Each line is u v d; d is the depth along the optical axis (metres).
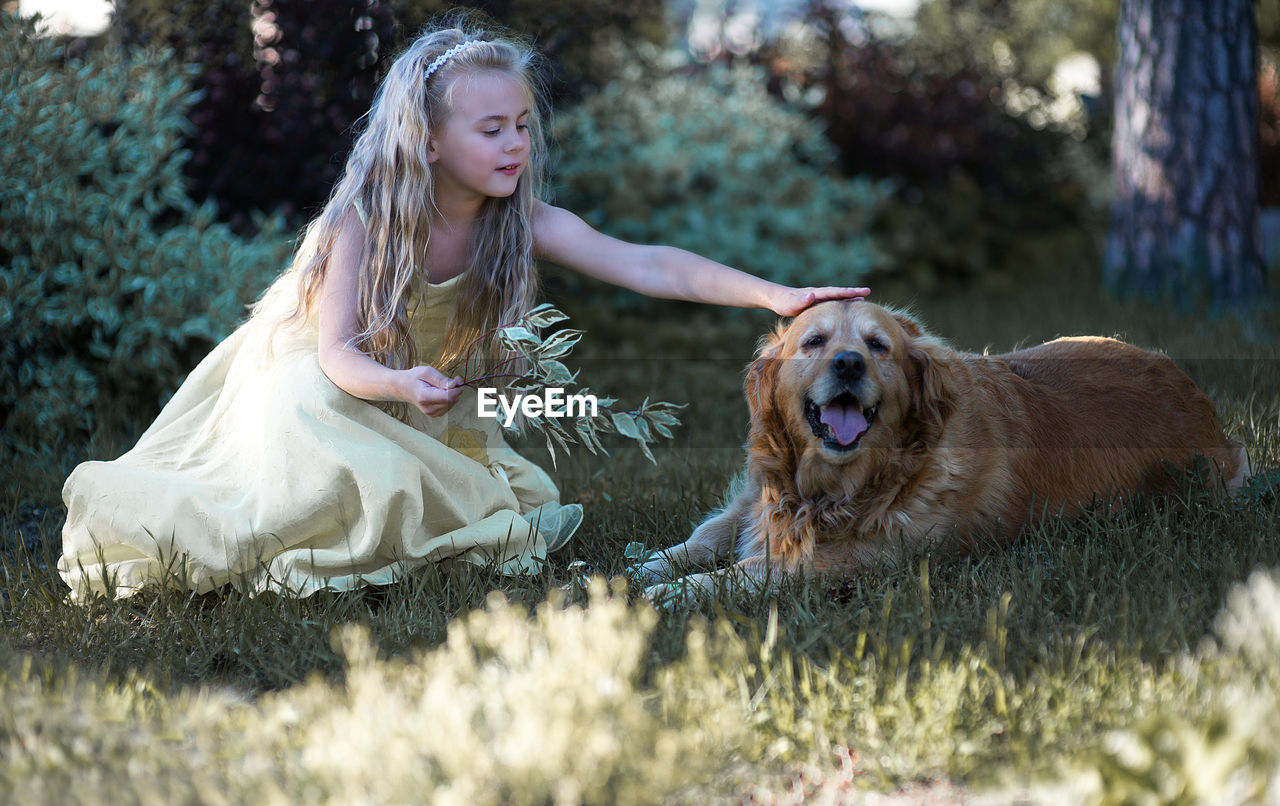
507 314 3.24
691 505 3.98
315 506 2.85
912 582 2.78
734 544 3.27
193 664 2.55
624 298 8.20
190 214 5.80
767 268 8.84
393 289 2.99
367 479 2.84
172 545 2.88
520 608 2.34
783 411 3.28
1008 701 2.08
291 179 6.41
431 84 2.99
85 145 5.17
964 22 13.79
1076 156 13.24
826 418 3.06
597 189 8.52
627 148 8.87
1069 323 7.70
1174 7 8.10
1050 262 12.20
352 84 6.24
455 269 3.26
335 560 2.86
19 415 4.93
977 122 12.33
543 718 1.81
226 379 3.25
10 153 4.88
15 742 1.92
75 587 2.96
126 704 2.09
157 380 5.41
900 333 3.21
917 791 1.87
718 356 7.82
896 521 3.18
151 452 3.20
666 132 8.95
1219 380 5.45
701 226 8.58
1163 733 1.73
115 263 5.18
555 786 1.71
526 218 3.24
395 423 2.99
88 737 1.97
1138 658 2.15
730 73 10.76
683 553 3.42
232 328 5.30
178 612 2.79
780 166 9.45
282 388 2.97
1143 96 8.34
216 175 6.33
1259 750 1.71
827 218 9.60
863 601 2.76
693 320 8.27
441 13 6.00
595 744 1.72
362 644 2.35
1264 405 4.69
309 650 2.54
